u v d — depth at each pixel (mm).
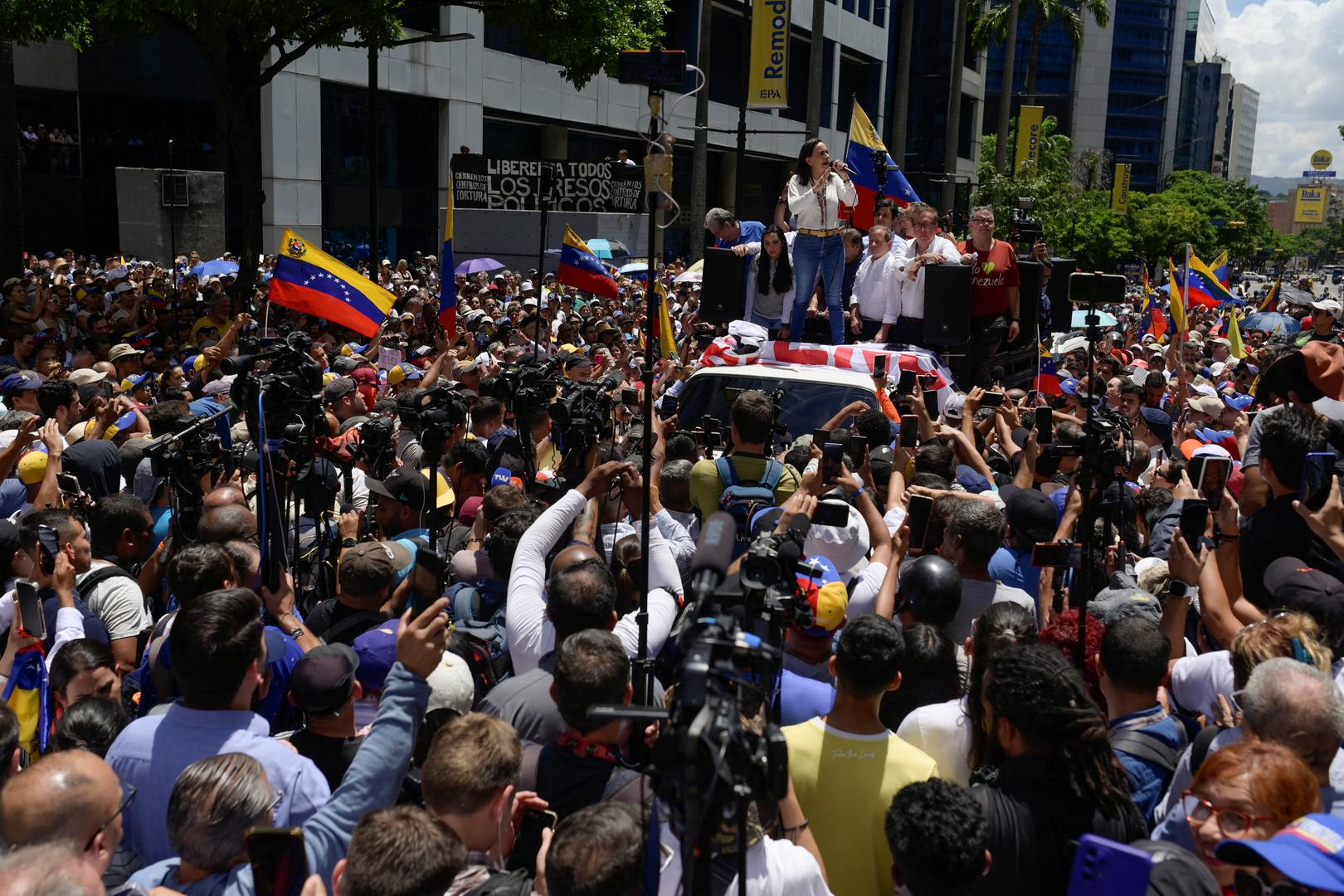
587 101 39094
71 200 34531
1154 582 4758
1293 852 1977
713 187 48156
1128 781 3047
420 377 10125
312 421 4953
